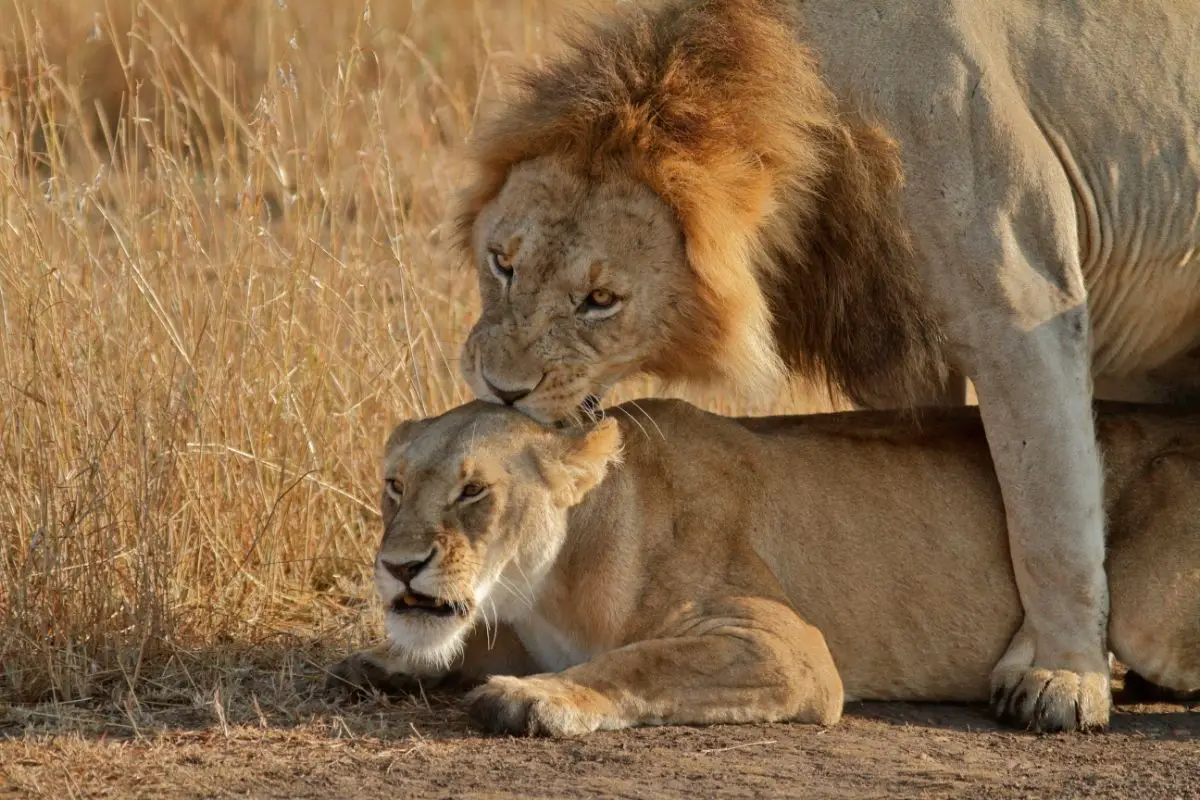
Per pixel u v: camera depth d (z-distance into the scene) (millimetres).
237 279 12094
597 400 8820
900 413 9602
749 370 8570
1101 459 9211
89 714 8711
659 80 8570
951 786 7738
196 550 10695
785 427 9656
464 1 21469
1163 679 9273
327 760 7961
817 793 7578
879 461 9438
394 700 9023
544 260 8281
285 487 11227
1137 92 9312
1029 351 8805
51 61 19484
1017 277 8836
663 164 8266
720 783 7656
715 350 8492
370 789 7535
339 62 13672
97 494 9977
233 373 11562
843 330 9211
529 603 8734
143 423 10250
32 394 10250
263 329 11938
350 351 12352
